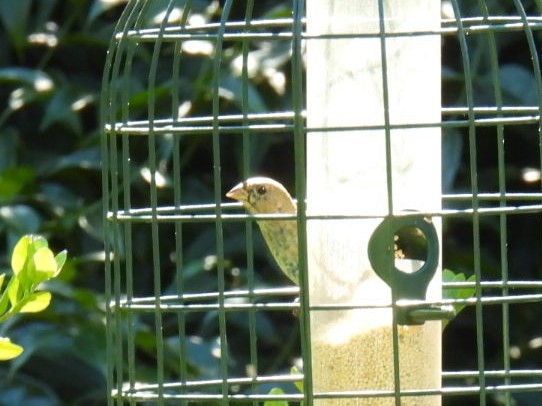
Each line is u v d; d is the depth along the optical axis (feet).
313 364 20.20
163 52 34.63
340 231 20.04
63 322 32.07
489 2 32.94
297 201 18.22
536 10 33.09
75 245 33.78
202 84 33.06
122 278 33.99
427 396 19.98
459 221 34.27
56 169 34.22
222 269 19.31
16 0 35.06
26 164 34.86
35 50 35.78
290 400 19.12
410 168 19.97
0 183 33.50
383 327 19.95
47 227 33.32
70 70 35.63
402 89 19.88
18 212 32.94
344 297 20.03
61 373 32.78
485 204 34.50
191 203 34.14
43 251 17.20
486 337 34.65
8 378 31.94
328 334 20.10
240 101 32.55
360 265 19.98
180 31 20.42
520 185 34.68
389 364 19.94
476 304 18.90
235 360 32.96
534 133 34.81
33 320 32.07
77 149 34.96
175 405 30.30
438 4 20.18
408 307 18.53
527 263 35.01
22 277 17.16
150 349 31.73
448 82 33.47
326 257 20.10
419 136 19.98
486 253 34.68
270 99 33.27
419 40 19.94
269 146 34.42
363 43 19.89
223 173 34.55
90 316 32.17
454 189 34.30
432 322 20.10
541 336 34.47
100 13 34.99
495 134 34.55
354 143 19.97
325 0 20.07
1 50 35.86
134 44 20.54
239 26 20.48
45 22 35.55
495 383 33.60
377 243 18.72
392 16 19.89
